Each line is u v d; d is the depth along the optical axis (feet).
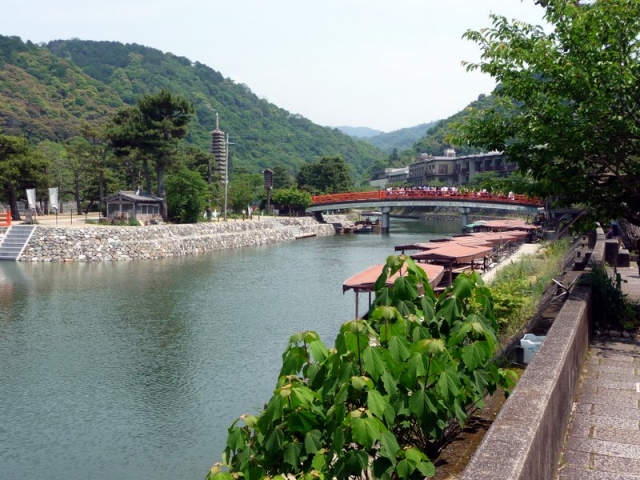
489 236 147.54
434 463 16.88
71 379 59.82
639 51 32.17
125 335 77.51
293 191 304.09
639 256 45.39
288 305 97.91
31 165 185.88
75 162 237.04
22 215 225.76
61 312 91.71
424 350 15.96
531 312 41.52
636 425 19.76
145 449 43.68
